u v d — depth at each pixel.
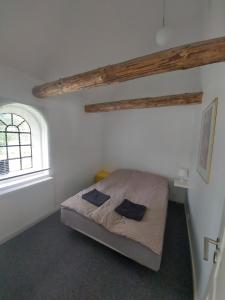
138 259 1.53
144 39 2.18
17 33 1.65
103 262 1.72
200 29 1.90
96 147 3.87
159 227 1.71
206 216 1.38
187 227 2.43
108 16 1.86
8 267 1.64
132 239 1.53
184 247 2.01
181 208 3.04
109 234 1.71
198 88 2.75
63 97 2.78
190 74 2.61
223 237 0.65
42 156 2.63
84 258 1.77
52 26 1.77
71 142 3.06
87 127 3.48
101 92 3.33
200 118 2.39
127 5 1.76
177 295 1.41
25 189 2.23
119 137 3.88
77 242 2.01
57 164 2.77
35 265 1.67
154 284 1.50
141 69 1.35
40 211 2.50
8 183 2.15
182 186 2.82
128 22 1.96
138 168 3.74
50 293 1.40
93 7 1.74
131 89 3.24
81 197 2.28
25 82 2.12
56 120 2.68
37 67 2.13
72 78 1.80
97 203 2.12
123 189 2.69
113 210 1.98
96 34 2.04
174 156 3.31
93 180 3.87
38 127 2.55
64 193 2.98
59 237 2.10
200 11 1.74
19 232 2.18
